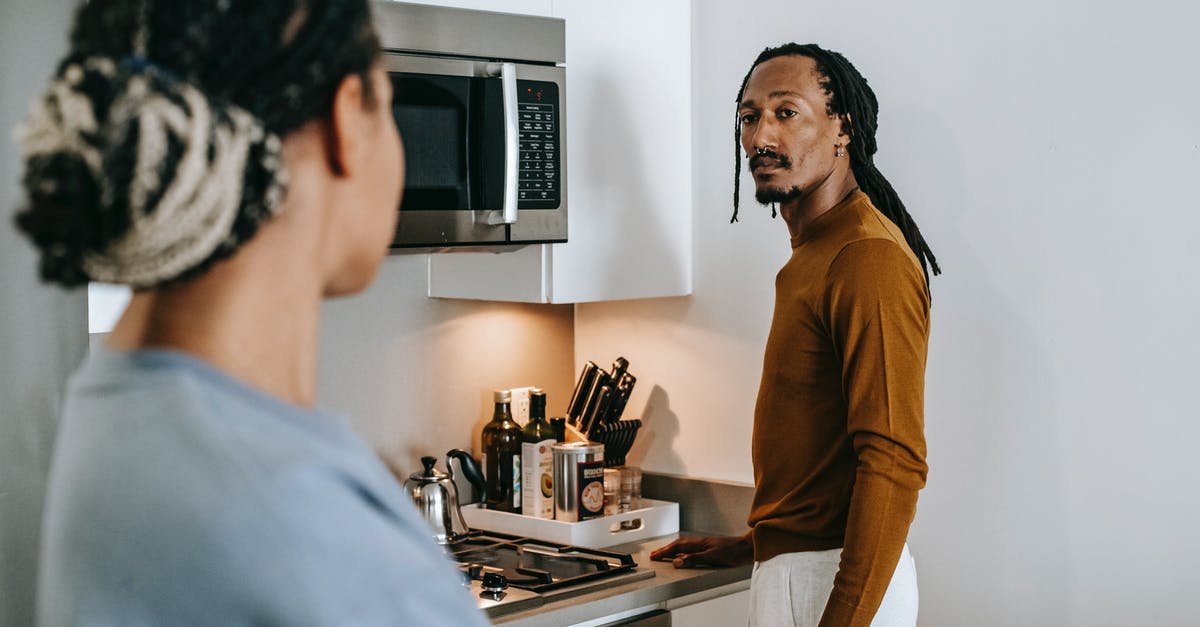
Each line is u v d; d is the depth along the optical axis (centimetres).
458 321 269
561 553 238
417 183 211
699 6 259
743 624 239
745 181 253
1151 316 200
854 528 180
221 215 51
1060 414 210
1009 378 216
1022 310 214
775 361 198
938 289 225
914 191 228
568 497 250
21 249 157
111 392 55
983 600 221
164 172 49
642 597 219
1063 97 208
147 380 54
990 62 217
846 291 184
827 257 190
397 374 258
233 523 50
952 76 221
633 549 251
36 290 159
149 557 51
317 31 56
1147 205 200
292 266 58
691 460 267
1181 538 198
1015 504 216
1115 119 203
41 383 160
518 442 263
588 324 287
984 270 219
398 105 208
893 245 185
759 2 249
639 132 252
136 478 52
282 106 54
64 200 49
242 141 52
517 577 220
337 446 57
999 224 217
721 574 233
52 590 55
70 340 163
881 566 179
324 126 59
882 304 181
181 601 51
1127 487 204
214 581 50
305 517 51
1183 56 195
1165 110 198
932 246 226
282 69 54
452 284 258
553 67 231
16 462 158
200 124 50
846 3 235
